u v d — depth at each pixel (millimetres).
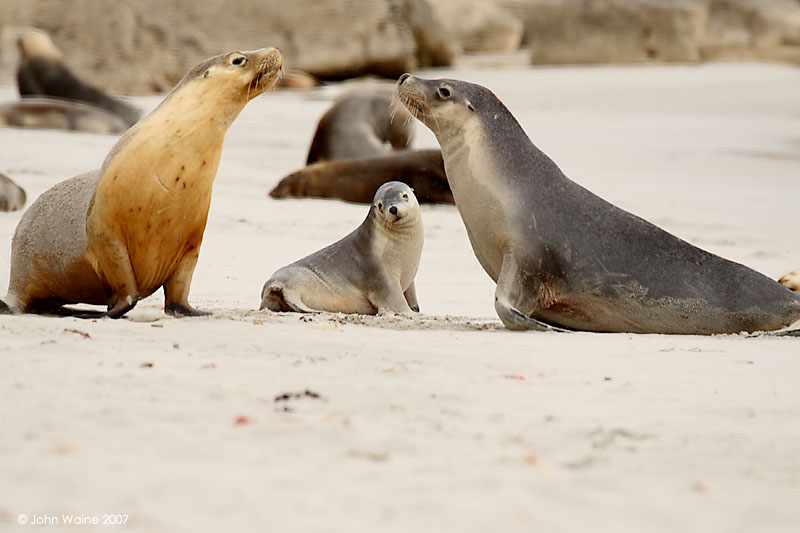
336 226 33625
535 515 8594
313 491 8945
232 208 35844
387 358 14789
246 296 23484
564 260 20094
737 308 19875
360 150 47594
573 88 90938
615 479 9719
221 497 8656
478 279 27016
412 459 10008
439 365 14461
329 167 40344
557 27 113000
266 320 18594
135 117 72125
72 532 7660
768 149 58094
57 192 19906
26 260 19906
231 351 14844
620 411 12320
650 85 92562
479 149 20641
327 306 22047
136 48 93875
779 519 8867
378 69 103812
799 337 19125
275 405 11688
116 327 16781
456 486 9227
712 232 35156
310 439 10445
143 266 18984
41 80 70500
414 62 104750
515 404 12406
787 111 78250
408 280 22797
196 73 19062
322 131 48656
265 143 56062
